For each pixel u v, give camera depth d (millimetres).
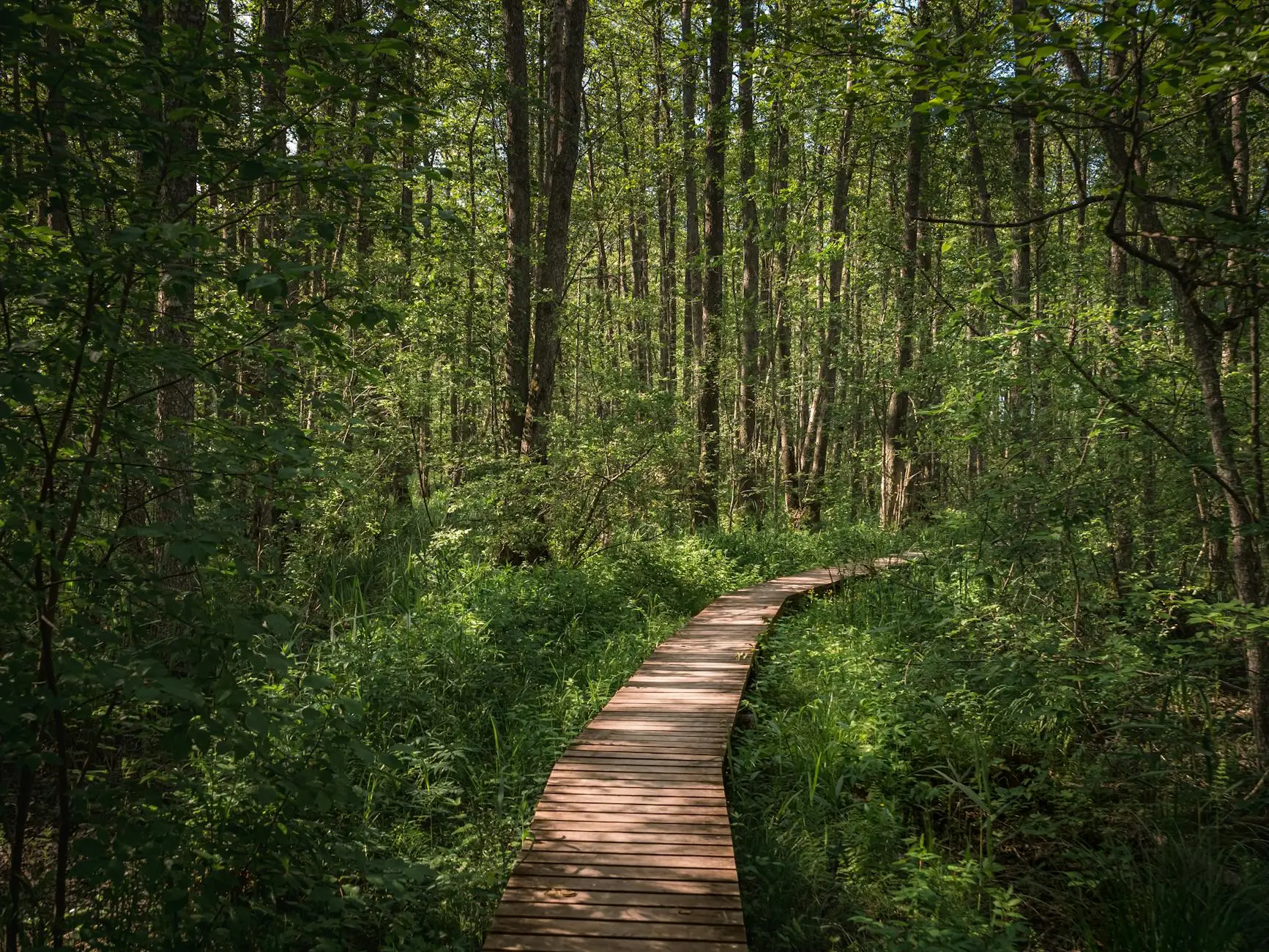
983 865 4797
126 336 3316
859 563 13773
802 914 4508
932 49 4590
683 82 19500
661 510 13688
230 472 3326
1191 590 6836
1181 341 7285
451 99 13852
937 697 6871
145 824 3346
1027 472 7168
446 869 4668
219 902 3525
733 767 6270
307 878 3801
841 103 5973
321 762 3570
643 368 26188
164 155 3238
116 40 3035
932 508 12547
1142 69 4332
